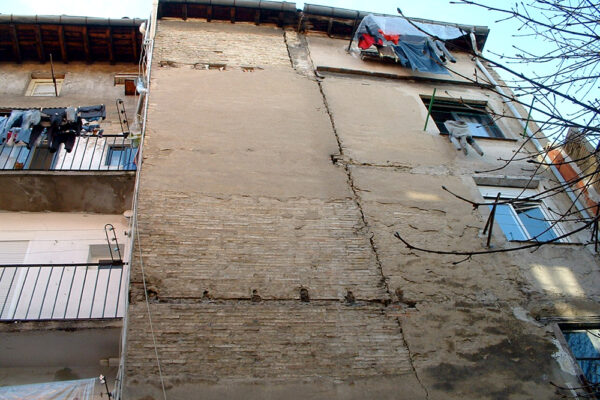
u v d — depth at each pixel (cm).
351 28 1460
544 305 827
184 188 902
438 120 1252
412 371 704
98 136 1097
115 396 658
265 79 1216
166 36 1306
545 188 1055
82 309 846
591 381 755
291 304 755
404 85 1309
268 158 994
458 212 960
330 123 1116
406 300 795
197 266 782
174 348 676
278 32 1422
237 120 1073
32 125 1060
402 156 1066
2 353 741
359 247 859
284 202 909
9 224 988
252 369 669
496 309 807
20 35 1411
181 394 631
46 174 972
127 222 1016
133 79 1443
